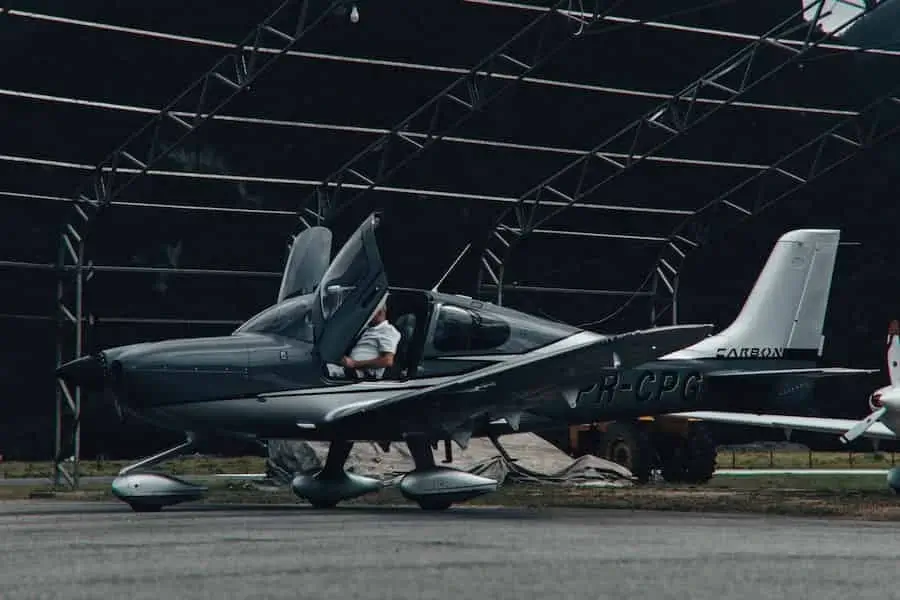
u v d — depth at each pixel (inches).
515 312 732.0
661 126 1149.1
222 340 675.4
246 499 802.8
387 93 1053.8
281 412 671.8
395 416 654.5
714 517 606.2
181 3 935.0
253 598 267.7
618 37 1083.3
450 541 420.5
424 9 1003.3
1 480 1184.8
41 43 906.1
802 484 1022.4
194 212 1106.7
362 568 328.8
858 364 1870.1
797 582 298.5
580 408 799.1
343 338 670.5
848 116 1237.7
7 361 1550.2
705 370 856.9
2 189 1018.7
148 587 287.9
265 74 996.6
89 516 607.5
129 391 651.5
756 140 1230.3
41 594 274.8
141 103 983.0
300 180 1105.4
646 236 1311.5
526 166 1167.6
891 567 334.6
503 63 1073.5
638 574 314.5
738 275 1521.9
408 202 1176.8
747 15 1153.4
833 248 914.7
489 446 1053.8
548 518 584.7
